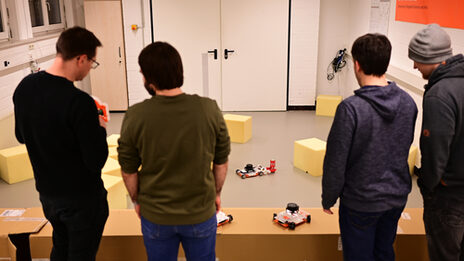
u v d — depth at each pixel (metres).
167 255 1.75
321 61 7.17
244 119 5.58
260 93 7.22
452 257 1.95
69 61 1.74
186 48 6.98
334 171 1.78
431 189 1.87
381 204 1.83
